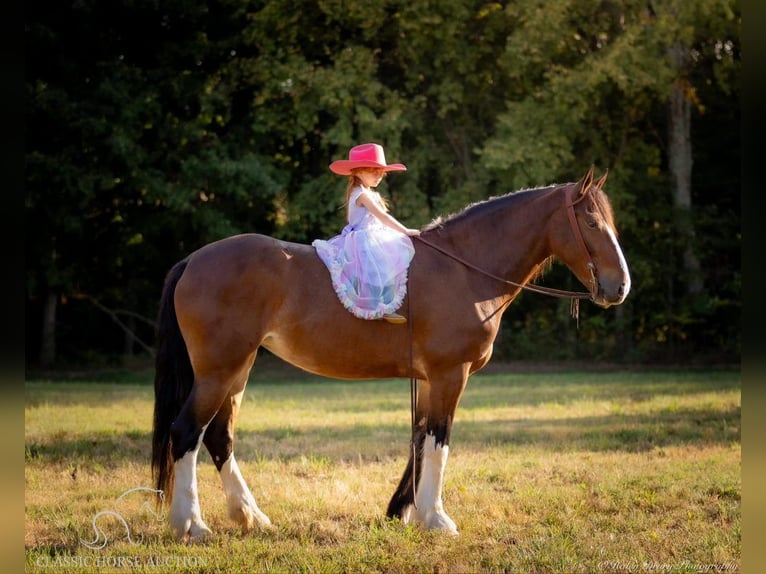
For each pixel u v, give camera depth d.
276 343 5.76
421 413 5.93
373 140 18.31
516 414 10.92
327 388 15.40
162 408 5.61
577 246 5.73
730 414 10.45
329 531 5.59
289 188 20.33
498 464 7.60
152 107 17.98
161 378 5.65
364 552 5.09
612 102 20.28
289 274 5.65
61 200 17.98
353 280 5.60
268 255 5.66
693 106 21.61
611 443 8.56
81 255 19.89
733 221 20.14
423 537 5.38
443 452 5.64
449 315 5.67
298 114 18.58
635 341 20.38
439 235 5.95
